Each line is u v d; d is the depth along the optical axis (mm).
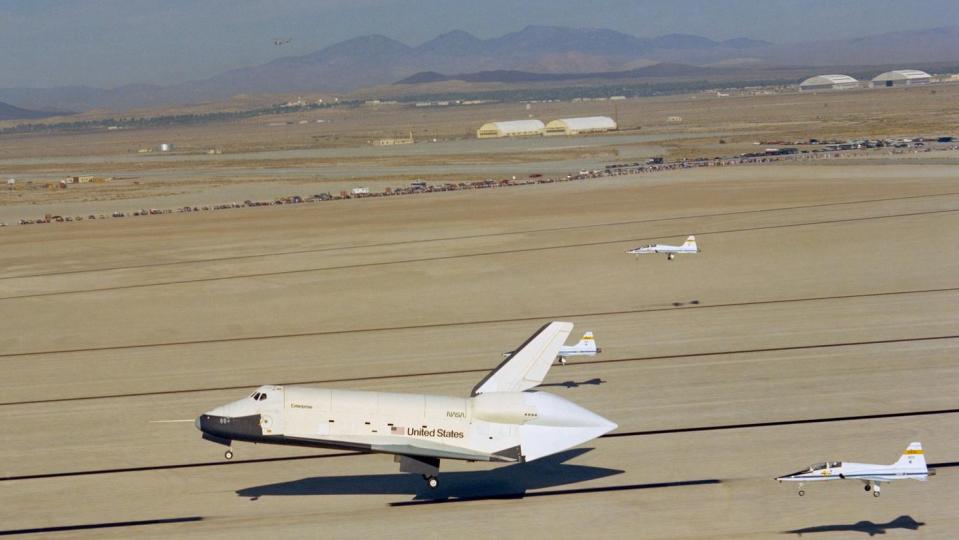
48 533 158500
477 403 165750
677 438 193125
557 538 149125
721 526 151375
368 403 164625
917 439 186250
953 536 144625
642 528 151875
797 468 174625
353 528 155875
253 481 179375
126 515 165000
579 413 165750
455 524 156125
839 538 145375
